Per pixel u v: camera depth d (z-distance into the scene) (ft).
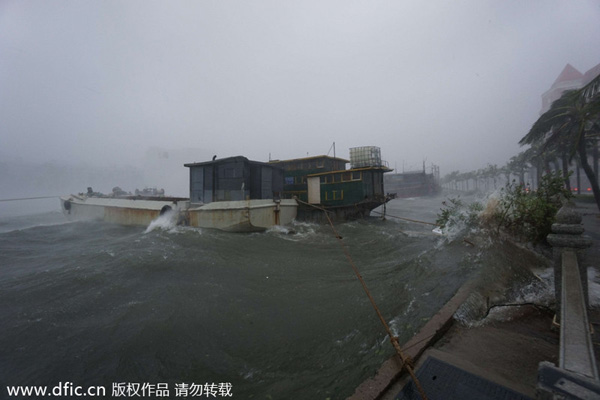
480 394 7.61
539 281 16.03
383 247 35.70
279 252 35.63
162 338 15.02
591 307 12.76
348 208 63.72
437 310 12.84
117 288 22.27
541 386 5.37
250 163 56.24
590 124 64.44
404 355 9.30
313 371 11.12
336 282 22.36
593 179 58.95
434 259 21.58
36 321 17.22
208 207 51.39
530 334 10.69
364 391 8.13
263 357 12.94
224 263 29.58
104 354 13.87
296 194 73.05
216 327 16.01
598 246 26.20
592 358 5.75
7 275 26.07
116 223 60.59
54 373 12.61
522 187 24.56
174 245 37.55
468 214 29.73
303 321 15.92
